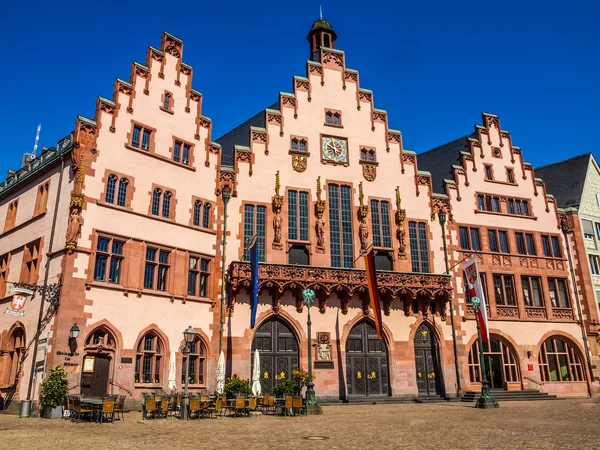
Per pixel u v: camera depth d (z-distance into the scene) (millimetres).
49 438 17047
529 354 41719
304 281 35688
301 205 39094
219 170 37094
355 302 37906
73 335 27047
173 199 33688
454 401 36969
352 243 39531
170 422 22281
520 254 44125
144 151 32688
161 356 31000
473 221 43406
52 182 32031
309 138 40656
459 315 40406
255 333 35469
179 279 32812
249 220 37375
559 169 52938
